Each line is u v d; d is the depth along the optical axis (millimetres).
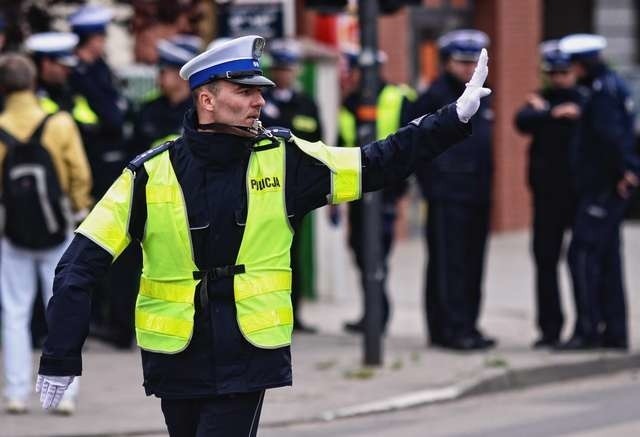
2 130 19719
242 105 11398
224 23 27766
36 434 18797
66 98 24188
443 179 25641
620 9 53562
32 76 20109
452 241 25719
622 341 25766
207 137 11422
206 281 11391
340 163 11609
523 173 46125
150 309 11516
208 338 11344
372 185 11703
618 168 25031
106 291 26391
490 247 42500
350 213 27406
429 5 42125
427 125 11562
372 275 23797
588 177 25156
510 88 44969
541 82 45969
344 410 20797
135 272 25219
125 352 25156
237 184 11484
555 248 26000
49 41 23750
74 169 20172
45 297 20141
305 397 21594
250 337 11336
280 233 11570
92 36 24375
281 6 27562
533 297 33281
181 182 11469
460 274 25766
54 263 20047
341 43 35125
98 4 27953
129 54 31984
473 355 25281
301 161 11648
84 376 22859
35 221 19641
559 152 25656
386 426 20078
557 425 20062
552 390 23438
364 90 23344
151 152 11617
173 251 11422
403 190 27312
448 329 25875
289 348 11586
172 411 11625
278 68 26172
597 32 53250
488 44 44250
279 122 26094
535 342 26297
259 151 11562
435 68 42750
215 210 11422
